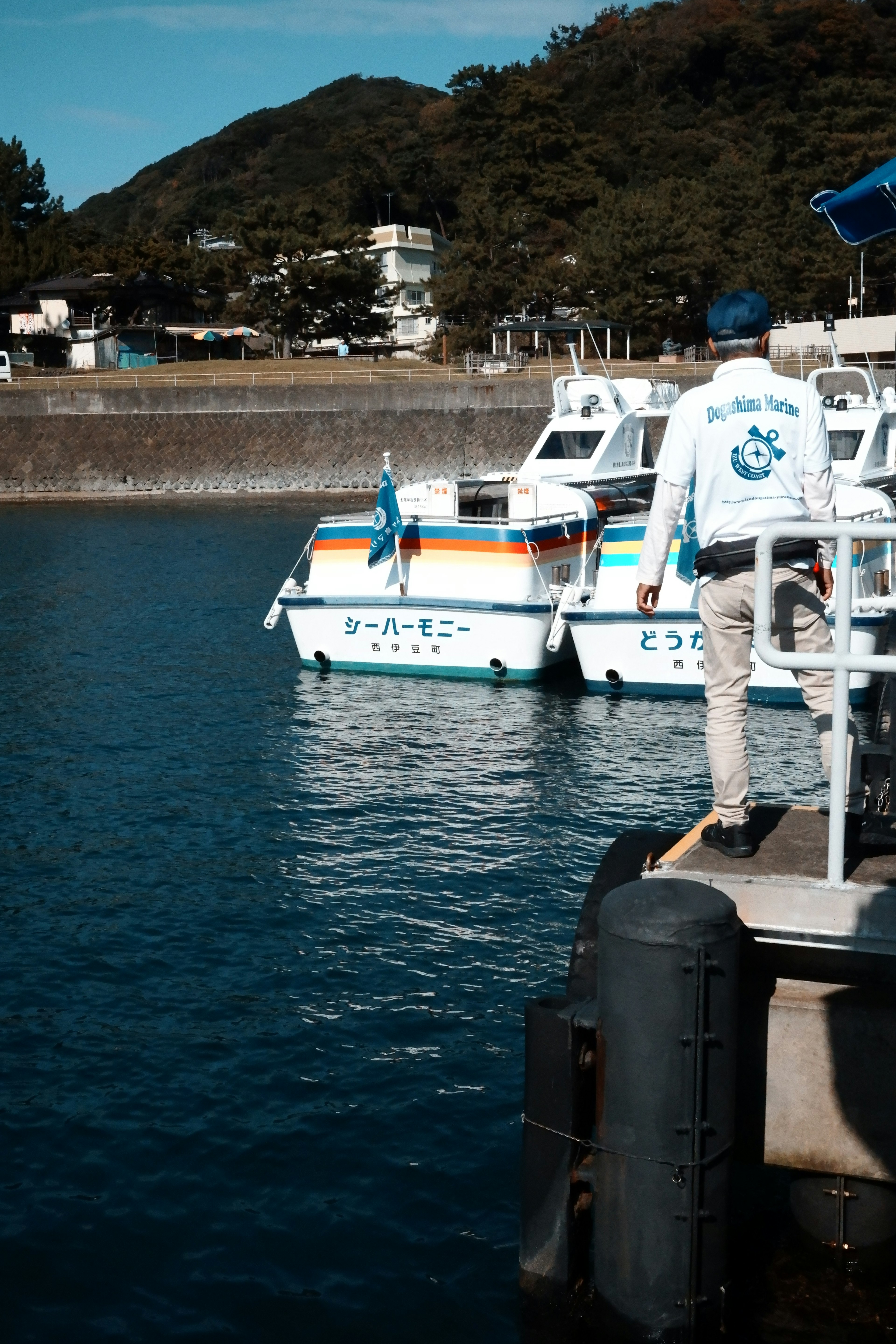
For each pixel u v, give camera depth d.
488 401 54.03
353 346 82.19
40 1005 8.51
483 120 125.94
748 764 4.75
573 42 163.00
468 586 18.17
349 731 15.87
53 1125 6.98
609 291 71.31
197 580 30.27
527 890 10.45
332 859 11.32
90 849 11.73
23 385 62.50
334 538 19.00
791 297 72.12
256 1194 6.29
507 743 15.12
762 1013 4.76
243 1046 7.86
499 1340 5.07
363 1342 5.19
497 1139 6.70
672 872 4.59
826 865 4.58
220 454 54.69
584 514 18.86
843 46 134.25
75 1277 5.69
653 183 103.88
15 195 113.94
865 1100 4.68
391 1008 8.35
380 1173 6.41
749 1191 5.89
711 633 4.70
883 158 78.69
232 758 14.80
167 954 9.33
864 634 15.04
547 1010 4.79
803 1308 4.97
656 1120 4.36
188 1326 5.34
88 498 54.19
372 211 124.69
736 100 131.12
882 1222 5.15
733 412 4.62
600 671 17.41
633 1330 4.50
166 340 80.81
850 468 19.94
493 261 75.44
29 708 17.44
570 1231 4.84
